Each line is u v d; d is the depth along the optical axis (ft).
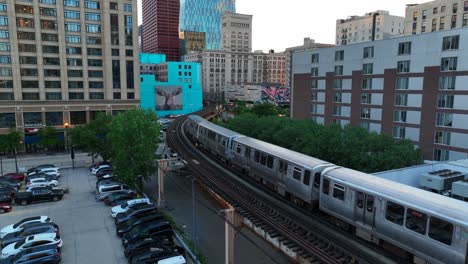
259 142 111.96
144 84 390.83
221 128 152.15
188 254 89.81
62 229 106.11
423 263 57.16
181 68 424.05
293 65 237.45
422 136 164.66
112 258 88.58
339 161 118.01
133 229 96.99
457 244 50.08
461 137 149.28
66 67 232.32
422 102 162.91
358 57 191.31
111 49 243.81
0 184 140.97
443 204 53.98
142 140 127.54
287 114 345.51
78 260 87.45
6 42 213.25
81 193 140.87
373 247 64.95
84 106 239.50
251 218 74.38
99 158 204.44
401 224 58.44
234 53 616.39
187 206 125.59
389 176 96.58
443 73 153.28
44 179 145.79
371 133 130.52
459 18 272.51
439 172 101.19
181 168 132.57
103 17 239.30
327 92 213.25
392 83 175.22
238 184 107.96
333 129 133.59
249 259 87.86
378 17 437.99
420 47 161.17
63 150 231.50
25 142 222.48
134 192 132.05
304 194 81.76
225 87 591.78
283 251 64.28
